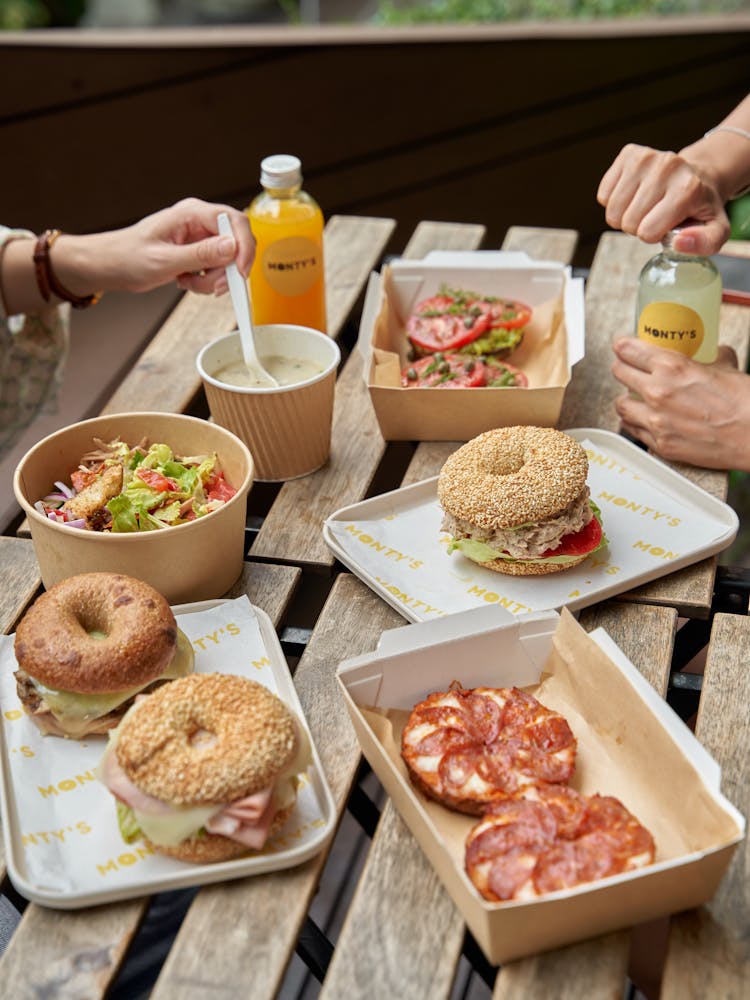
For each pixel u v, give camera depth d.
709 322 1.59
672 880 0.92
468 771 1.05
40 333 1.96
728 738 1.16
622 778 1.07
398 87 3.05
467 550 1.35
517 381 1.68
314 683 1.23
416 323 1.80
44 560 1.30
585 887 0.89
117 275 1.74
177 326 1.95
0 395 2.03
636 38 3.02
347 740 1.16
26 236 1.85
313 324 1.81
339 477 1.58
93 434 1.42
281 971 0.95
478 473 1.36
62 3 4.43
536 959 0.96
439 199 3.24
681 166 1.61
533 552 1.33
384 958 0.96
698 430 1.54
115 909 1.00
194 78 2.99
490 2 3.75
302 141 3.12
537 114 3.12
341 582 1.39
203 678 1.06
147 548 1.25
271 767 0.99
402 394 1.58
